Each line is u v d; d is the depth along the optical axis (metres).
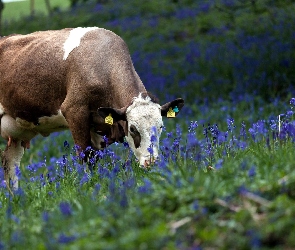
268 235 6.72
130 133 11.94
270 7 35.75
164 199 7.85
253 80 23.45
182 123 21.05
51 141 20.81
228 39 31.78
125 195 8.20
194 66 28.39
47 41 13.90
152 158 11.24
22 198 10.28
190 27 38.06
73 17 46.38
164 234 6.80
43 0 70.25
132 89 12.55
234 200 7.68
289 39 27.12
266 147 10.61
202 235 6.84
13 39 14.79
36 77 13.74
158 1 46.50
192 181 8.15
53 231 7.75
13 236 7.72
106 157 12.26
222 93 24.16
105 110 11.93
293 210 7.00
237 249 6.61
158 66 30.58
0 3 28.62
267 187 7.86
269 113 19.53
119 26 41.22
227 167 8.98
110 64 12.99
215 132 11.57
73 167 12.21
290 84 22.48
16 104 14.31
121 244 6.69
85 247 6.82
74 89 13.05
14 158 15.42
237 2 37.88
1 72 14.59
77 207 8.98
